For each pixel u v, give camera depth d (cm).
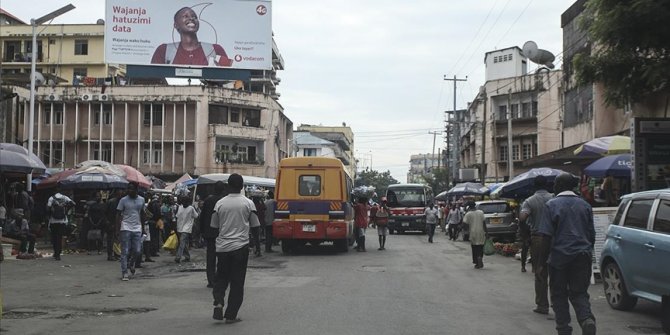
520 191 1866
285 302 980
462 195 3581
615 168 1462
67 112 4812
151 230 1800
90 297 1027
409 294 1078
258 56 4284
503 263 1689
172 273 1388
